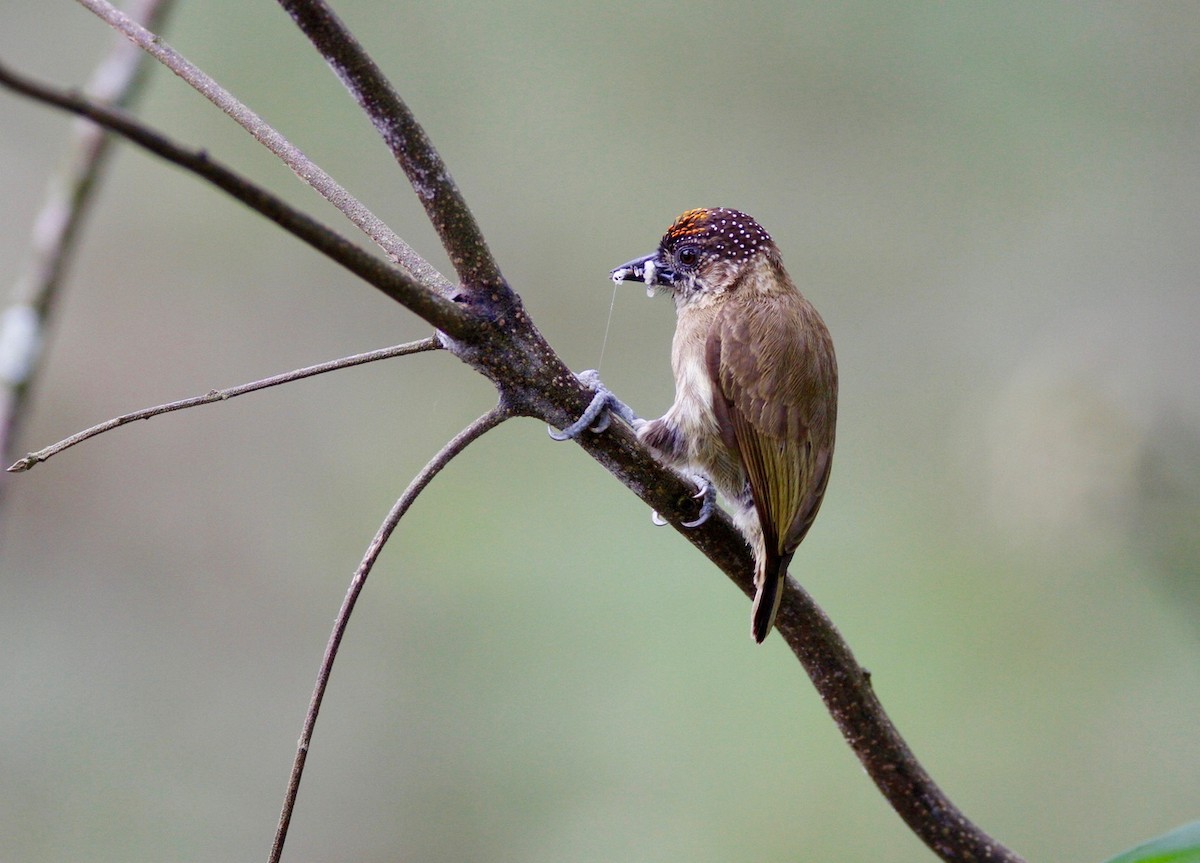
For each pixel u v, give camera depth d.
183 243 13.24
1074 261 13.30
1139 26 13.55
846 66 13.82
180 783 11.23
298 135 13.12
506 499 12.53
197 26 13.05
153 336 13.02
